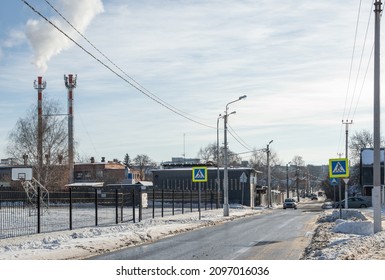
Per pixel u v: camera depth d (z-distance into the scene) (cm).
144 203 3866
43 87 7738
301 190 17962
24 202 3512
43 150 7525
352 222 2503
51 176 7369
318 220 3912
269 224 3512
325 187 12206
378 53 2394
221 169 7862
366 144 11506
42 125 7550
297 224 3500
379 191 2362
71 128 8494
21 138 7638
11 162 8881
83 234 2322
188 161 12100
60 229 2644
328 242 1950
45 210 4162
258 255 1669
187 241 2206
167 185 8000
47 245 1914
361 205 6819
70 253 1727
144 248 1927
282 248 1889
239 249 1856
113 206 5803
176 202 7356
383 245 1783
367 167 7994
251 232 2744
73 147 8269
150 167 15800
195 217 3956
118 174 11738
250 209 6612
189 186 7888
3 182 7131
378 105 2383
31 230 2595
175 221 3434
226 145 4538
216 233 2680
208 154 15038
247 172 7762
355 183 10750
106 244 1959
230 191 7800
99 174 11631
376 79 2389
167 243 2120
